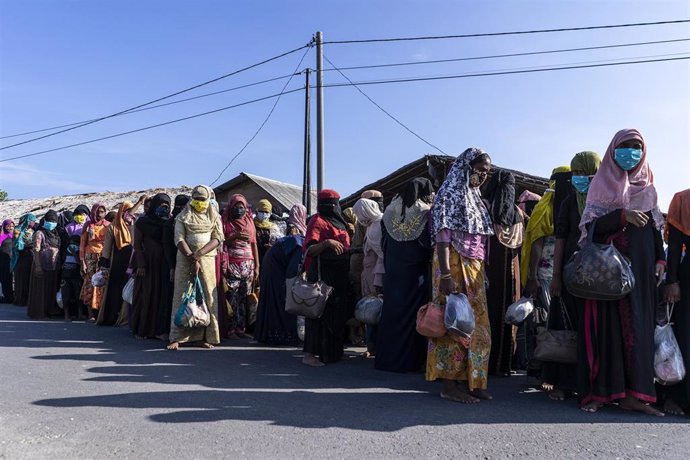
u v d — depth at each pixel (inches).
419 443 141.3
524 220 246.4
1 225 526.6
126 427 148.4
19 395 176.1
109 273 362.3
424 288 235.0
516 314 204.1
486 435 148.7
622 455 135.6
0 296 520.7
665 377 170.7
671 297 177.6
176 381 201.5
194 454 130.4
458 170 188.1
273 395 185.0
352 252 295.4
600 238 176.6
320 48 719.7
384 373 231.3
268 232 358.6
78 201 865.5
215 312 285.6
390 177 538.9
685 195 179.5
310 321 248.5
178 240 274.8
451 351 182.7
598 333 174.2
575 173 189.2
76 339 295.4
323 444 138.9
